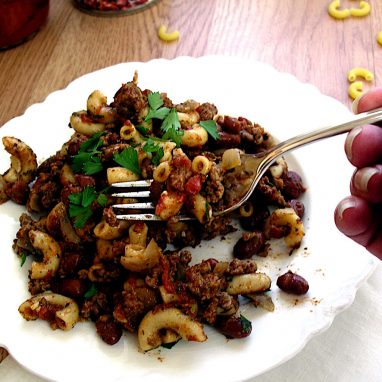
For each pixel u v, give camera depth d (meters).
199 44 0.49
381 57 0.47
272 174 0.36
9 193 0.36
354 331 0.31
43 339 0.30
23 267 0.33
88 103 0.36
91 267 0.32
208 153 0.35
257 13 0.52
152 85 0.42
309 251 0.33
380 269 0.33
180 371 0.29
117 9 0.53
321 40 0.49
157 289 0.31
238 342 0.30
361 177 0.27
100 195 0.33
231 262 0.32
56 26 0.52
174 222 0.33
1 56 0.49
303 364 0.30
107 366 0.29
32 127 0.40
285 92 0.41
